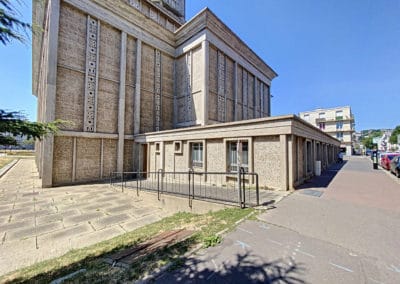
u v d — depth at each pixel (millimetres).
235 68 19875
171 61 19141
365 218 4547
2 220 6219
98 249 4105
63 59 12414
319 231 3889
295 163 8469
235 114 19641
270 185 8289
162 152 13430
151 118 17266
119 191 10500
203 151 10898
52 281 2748
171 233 4402
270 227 4125
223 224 4484
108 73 14531
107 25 14594
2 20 2717
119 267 2938
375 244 3355
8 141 2939
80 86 13102
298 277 2510
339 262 2838
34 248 4477
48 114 11516
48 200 8641
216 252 3164
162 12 21906
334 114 54000
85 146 13188
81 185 12164
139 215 7016
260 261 2885
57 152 12008
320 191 7438
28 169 20562
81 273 2871
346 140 51906
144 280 2494
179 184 10938
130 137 15656
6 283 3029
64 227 5719
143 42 16781
